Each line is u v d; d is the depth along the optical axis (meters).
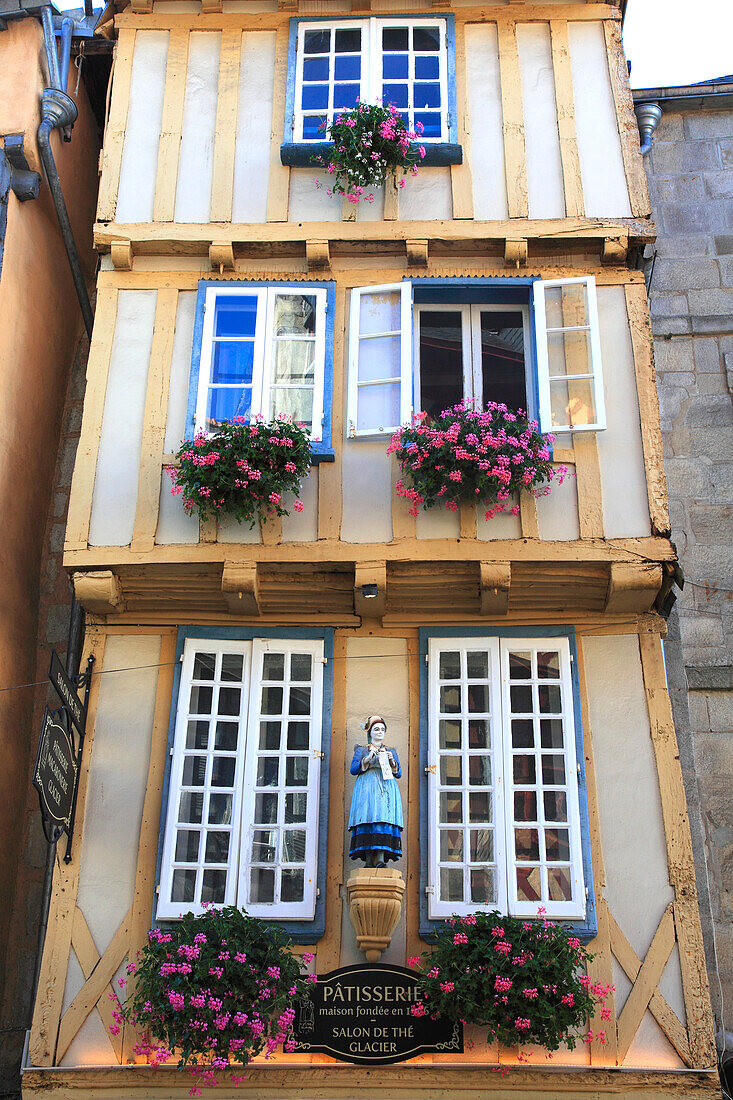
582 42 11.76
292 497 10.17
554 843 9.36
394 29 11.86
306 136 11.50
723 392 12.27
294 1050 8.77
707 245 12.88
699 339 12.51
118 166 11.39
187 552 9.95
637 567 9.77
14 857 10.89
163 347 10.79
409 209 11.10
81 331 13.12
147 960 8.66
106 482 10.31
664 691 9.71
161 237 11.03
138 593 10.14
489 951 8.57
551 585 9.92
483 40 11.80
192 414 10.45
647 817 9.38
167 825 9.46
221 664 10.03
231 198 11.21
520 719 9.74
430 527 9.98
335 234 10.97
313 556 9.90
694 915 9.05
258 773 9.69
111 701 9.93
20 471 11.56
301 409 10.58
